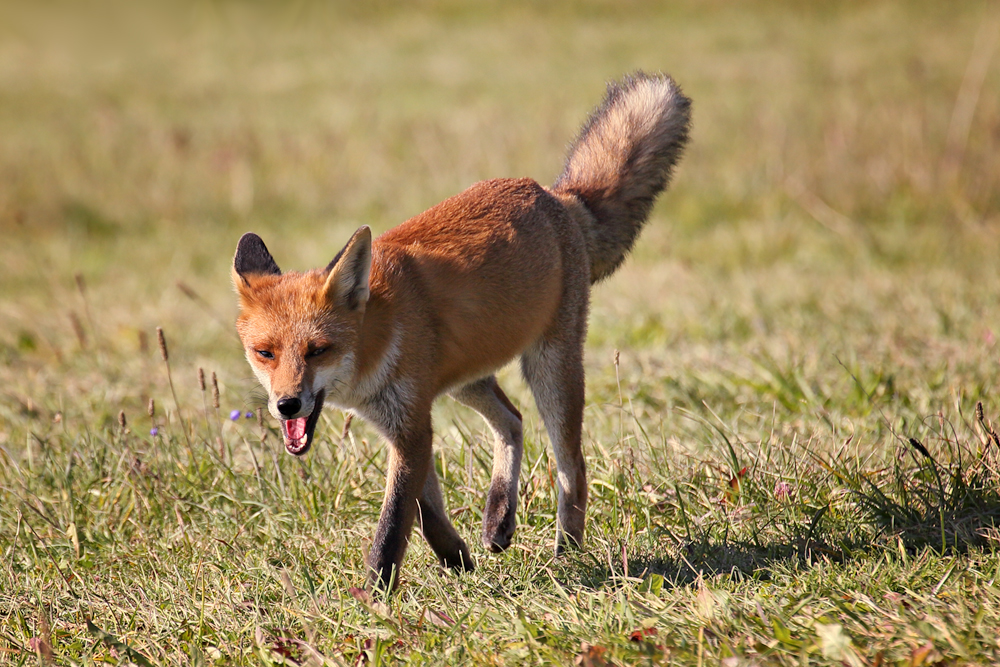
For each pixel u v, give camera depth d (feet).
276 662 23.09
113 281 68.90
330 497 32.94
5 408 43.80
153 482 34.37
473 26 159.22
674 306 55.16
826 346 44.19
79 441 37.52
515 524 30.63
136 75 141.69
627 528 29.55
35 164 93.76
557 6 165.78
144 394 45.21
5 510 33.30
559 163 83.41
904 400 37.19
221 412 42.70
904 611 21.80
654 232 73.26
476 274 29.99
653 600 23.98
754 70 121.80
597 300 58.90
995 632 20.57
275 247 73.97
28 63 152.56
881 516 28.30
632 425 37.86
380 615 24.13
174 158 94.63
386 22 164.66
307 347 26.71
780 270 61.77
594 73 126.00
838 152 79.05
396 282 28.48
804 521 28.94
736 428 35.42
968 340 43.06
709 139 91.97
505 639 22.94
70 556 30.68
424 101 115.85
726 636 21.52
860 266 61.00
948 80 105.60
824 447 32.83
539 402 32.45
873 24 142.72
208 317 59.62
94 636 24.93
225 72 140.77
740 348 45.75
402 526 27.07
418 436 28.02
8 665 23.98
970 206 69.31
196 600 26.86
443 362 29.40
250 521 32.19
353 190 86.07
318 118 110.32
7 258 74.49
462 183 83.35
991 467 28.73
